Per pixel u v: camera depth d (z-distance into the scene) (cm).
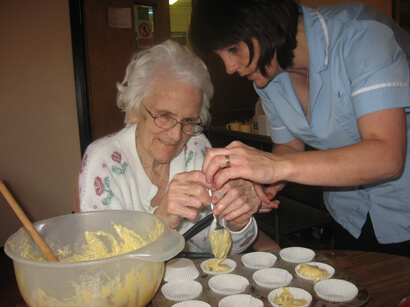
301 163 91
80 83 324
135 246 91
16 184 318
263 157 92
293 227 243
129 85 110
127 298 69
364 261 105
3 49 301
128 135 118
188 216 102
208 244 127
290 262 105
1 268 273
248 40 97
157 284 76
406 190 122
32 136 317
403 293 89
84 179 110
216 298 90
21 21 303
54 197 329
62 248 90
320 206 292
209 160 96
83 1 327
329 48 108
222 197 104
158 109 106
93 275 66
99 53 340
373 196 128
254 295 90
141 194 119
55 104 320
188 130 113
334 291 90
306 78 132
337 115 118
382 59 96
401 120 94
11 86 307
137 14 359
